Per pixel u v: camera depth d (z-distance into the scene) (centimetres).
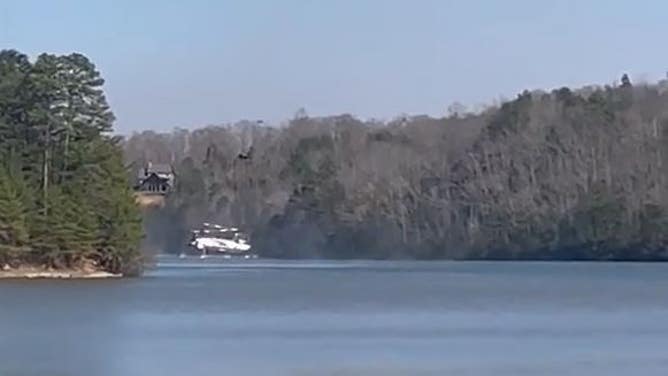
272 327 7769
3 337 6931
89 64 13862
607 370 5422
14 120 13875
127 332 7319
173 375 5238
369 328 7719
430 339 6912
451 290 12538
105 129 14000
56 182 13675
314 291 12219
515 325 7969
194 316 8638
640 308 9706
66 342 6631
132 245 13775
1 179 12962
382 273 17688
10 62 14275
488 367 5559
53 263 13362
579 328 7700
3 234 12900
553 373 5334
